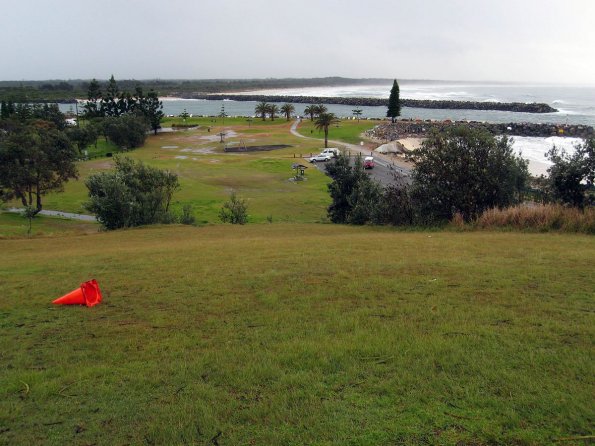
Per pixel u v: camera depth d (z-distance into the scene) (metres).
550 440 3.86
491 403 4.40
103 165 66.75
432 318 6.64
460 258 10.59
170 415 4.52
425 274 9.11
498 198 19.81
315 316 7.02
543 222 16.22
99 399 4.93
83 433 4.35
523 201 20.75
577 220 15.48
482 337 5.88
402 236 16.17
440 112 152.38
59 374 5.55
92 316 7.59
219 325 6.86
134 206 26.75
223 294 8.45
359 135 95.06
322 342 5.95
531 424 4.09
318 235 18.84
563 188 18.11
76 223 35.88
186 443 4.10
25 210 36.66
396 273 9.31
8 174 37.66
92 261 12.83
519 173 20.64
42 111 104.12
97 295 8.36
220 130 113.38
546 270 8.96
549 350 5.41
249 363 5.48
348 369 5.21
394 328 6.29
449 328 6.20
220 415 4.48
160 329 6.84
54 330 7.02
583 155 18.09
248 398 4.77
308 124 117.56
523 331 5.98
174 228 24.41
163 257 12.90
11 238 22.00
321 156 66.50
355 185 27.92
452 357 5.33
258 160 68.94
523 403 4.38
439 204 20.39
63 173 42.16
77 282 10.09
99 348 6.26
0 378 5.48
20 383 5.32
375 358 5.47
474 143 20.05
